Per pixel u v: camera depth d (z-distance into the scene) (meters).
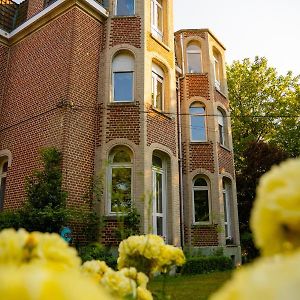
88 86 11.76
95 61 12.32
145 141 11.59
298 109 24.23
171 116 13.18
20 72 12.88
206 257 11.94
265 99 25.44
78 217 9.84
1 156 12.21
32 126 11.55
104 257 8.60
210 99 16.52
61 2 12.11
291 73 25.50
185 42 17.48
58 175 9.86
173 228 12.03
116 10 13.40
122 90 12.55
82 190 10.58
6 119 12.61
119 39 12.73
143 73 12.31
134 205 10.84
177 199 12.53
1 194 12.15
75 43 11.57
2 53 13.48
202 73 16.86
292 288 0.34
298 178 0.71
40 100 11.68
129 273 1.79
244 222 19.50
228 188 16.62
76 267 1.05
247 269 0.40
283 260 0.41
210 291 6.59
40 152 10.31
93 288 0.37
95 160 11.28
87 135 11.27
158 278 7.36
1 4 14.33
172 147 12.86
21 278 0.34
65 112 10.73
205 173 15.37
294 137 23.41
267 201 0.73
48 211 9.05
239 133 25.58
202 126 16.42
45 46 12.35
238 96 25.84
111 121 11.71
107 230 10.38
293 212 0.69
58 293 0.34
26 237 0.98
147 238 2.10
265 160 19.73
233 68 26.36
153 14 14.43
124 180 11.25
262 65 25.95
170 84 13.67
